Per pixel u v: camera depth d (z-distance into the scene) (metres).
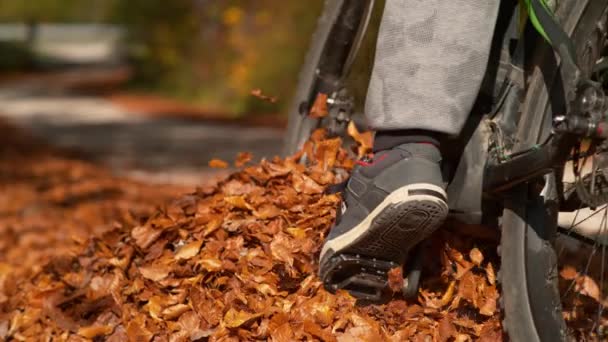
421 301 2.36
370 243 2.18
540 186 1.98
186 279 2.70
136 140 15.38
